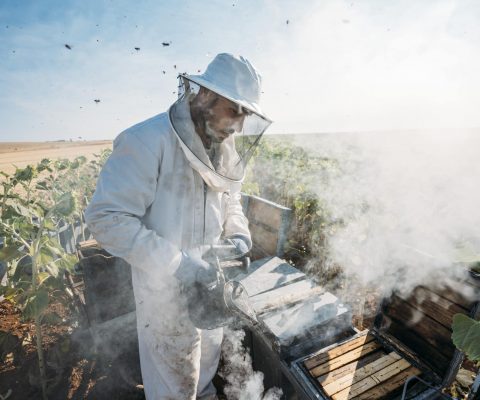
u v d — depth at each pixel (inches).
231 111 54.8
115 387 101.4
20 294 100.7
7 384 101.3
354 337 82.6
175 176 61.5
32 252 94.7
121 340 110.7
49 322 98.4
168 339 69.9
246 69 54.5
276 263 106.5
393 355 76.6
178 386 75.0
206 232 70.4
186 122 56.1
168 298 66.9
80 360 111.3
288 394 79.2
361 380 69.0
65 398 97.3
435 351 72.7
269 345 77.9
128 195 56.9
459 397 94.3
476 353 57.7
